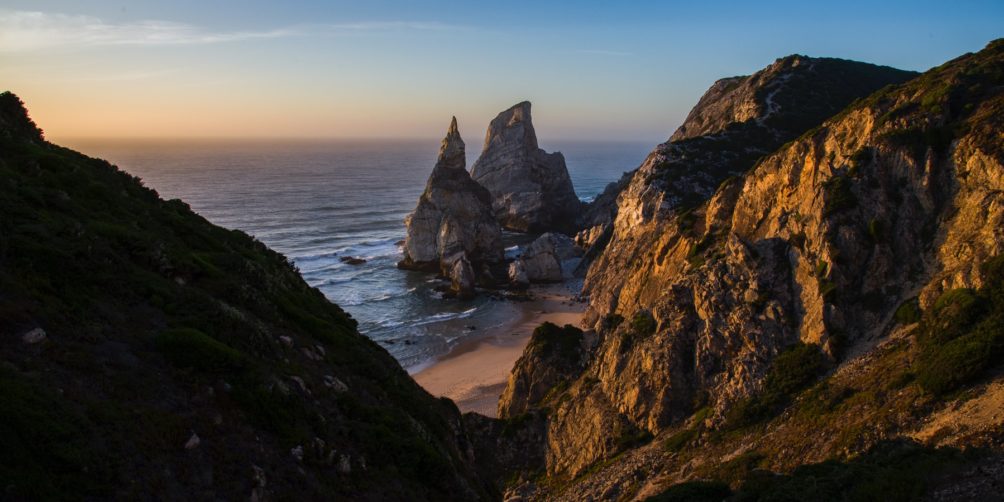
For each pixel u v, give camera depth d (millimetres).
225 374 16156
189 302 18719
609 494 33875
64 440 11461
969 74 39438
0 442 10609
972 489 17484
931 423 23516
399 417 21297
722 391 36219
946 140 35531
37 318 14219
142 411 13406
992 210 30750
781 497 21062
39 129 30438
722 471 28641
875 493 19000
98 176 28125
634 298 57125
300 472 14852
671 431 36875
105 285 17406
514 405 54438
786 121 95812
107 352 14703
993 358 24219
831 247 35812
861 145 39594
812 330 34594
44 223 18406
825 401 30094
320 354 22719
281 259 35719
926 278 32688
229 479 13273
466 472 24016
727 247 42125
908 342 30000
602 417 41094
